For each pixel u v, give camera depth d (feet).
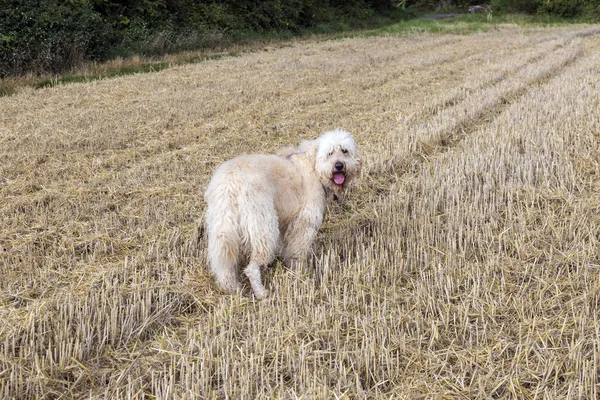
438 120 33.45
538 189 22.39
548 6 114.52
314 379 11.45
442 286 15.42
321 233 19.49
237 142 30.04
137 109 36.83
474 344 13.24
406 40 81.46
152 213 20.75
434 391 11.62
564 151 26.08
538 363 12.23
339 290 15.26
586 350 12.59
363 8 124.67
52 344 13.08
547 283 15.39
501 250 17.88
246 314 14.26
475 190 21.89
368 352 12.37
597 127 29.60
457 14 154.40
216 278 15.58
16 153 27.73
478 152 26.81
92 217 20.52
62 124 33.19
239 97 40.47
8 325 13.39
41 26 52.65
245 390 11.39
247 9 87.51
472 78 47.34
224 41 72.95
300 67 54.03
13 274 16.30
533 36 82.33
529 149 27.14
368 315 14.20
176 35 68.95
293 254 16.55
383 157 26.40
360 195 22.93
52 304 14.34
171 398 11.30
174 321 14.43
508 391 11.55
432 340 13.07
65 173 25.32
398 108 37.40
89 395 11.65
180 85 45.19
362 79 47.73
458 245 18.38
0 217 20.38
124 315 14.24
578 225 18.81
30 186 23.53
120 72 53.21
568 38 77.20
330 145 16.06
